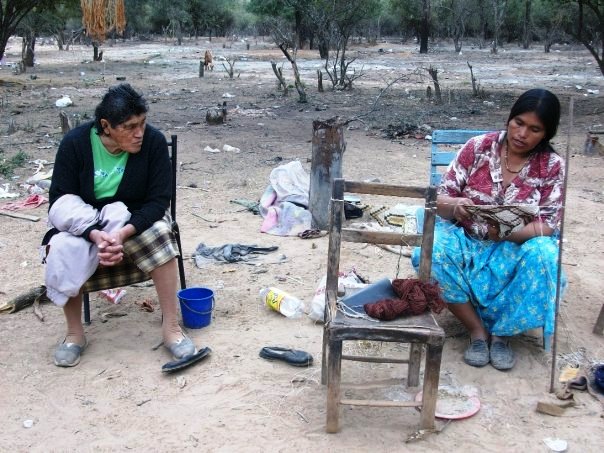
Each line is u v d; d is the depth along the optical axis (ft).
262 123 42.57
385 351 12.35
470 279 11.68
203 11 195.31
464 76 79.15
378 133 39.09
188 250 17.76
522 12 159.94
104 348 12.37
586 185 25.82
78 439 9.71
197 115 45.78
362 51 129.90
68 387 11.05
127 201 12.20
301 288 15.21
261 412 10.39
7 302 13.94
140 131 11.48
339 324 9.39
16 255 17.29
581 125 41.60
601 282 15.79
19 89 60.39
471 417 10.27
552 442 9.63
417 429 9.93
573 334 13.01
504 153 11.98
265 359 11.98
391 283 10.50
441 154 16.07
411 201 23.03
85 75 77.46
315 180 19.04
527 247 11.29
